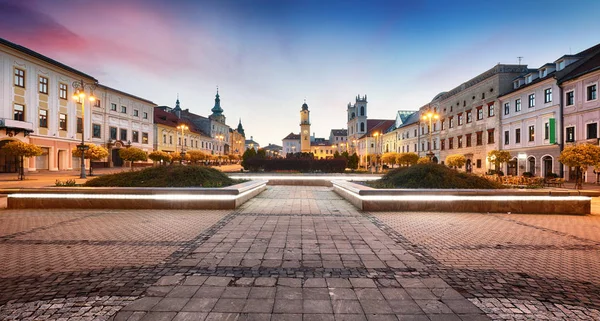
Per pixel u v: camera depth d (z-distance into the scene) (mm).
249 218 8234
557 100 26266
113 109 43969
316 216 8625
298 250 5336
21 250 5223
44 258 4805
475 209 9625
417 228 7180
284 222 7746
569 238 6340
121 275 4117
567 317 3107
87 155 24641
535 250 5469
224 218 8211
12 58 29281
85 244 5625
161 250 5270
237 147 113438
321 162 30516
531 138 29766
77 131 37250
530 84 29266
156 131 54750
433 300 3453
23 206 9656
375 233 6645
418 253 5234
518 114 31625
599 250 5500
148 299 3402
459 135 42875
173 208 9703
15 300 3367
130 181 11156
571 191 9570
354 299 3451
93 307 3213
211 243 5738
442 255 5137
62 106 34938
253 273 4227
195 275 4133
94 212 9031
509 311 3221
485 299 3498
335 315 3086
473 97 39625
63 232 6535
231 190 9781
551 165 27125
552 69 28094
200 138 74062
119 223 7496
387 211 9547
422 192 9641
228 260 4777
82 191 9672
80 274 4145
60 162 34844
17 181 20016
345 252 5246
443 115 47438
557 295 3633
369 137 80375
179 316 3027
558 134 26062
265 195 14148
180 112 77750
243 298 3443
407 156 34625
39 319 2977
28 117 30766
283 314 3088
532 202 9586
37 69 31766
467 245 5758
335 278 4074
